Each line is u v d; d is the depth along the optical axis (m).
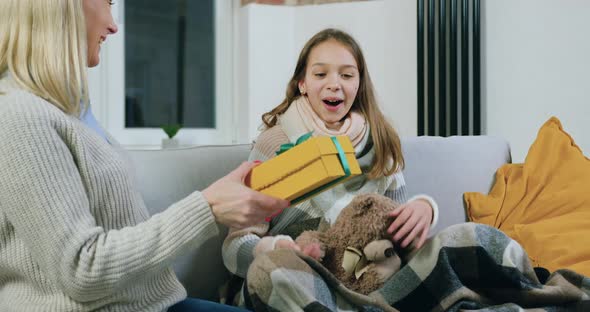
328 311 0.98
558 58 2.79
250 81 3.19
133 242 0.87
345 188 1.49
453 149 1.88
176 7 3.28
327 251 1.18
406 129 3.10
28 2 0.93
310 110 1.51
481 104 2.96
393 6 3.08
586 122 2.75
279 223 1.42
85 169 0.91
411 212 1.18
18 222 0.85
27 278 0.91
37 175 0.84
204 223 0.89
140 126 3.20
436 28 2.94
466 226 1.14
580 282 1.20
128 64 3.16
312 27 3.21
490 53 2.93
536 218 1.78
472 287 1.14
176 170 1.41
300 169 0.88
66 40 0.94
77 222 0.86
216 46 3.35
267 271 1.04
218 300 1.46
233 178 0.92
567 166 1.83
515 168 1.88
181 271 1.37
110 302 0.92
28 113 0.86
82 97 0.98
